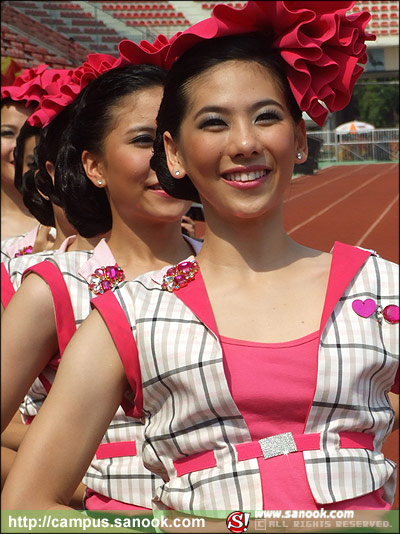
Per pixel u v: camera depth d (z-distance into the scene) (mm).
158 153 2160
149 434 1954
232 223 2000
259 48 1934
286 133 1918
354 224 17875
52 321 2607
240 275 2012
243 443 1842
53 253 3230
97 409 1933
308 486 1804
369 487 1828
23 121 4910
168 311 1951
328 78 1985
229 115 1890
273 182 1930
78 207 3047
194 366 1849
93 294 2670
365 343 1865
